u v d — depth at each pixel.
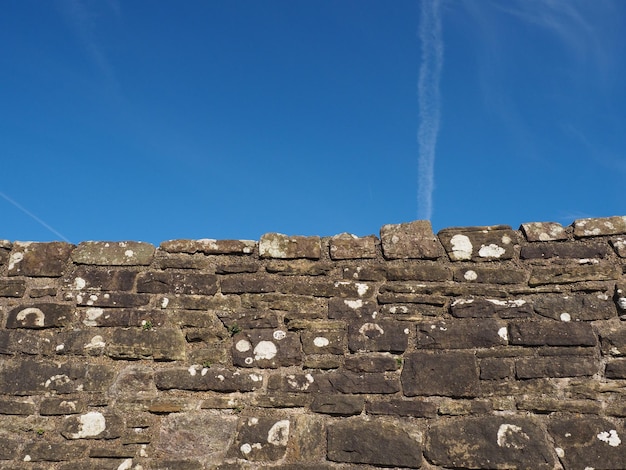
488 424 4.26
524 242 4.82
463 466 4.17
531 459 4.12
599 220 4.80
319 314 4.77
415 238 4.94
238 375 4.61
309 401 4.50
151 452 4.42
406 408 4.39
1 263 5.07
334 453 4.31
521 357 4.43
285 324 4.77
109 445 4.46
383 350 4.60
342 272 4.91
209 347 4.73
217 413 4.52
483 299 4.66
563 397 4.28
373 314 4.72
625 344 4.36
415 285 4.77
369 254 4.95
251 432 4.42
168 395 4.59
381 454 4.27
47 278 5.02
